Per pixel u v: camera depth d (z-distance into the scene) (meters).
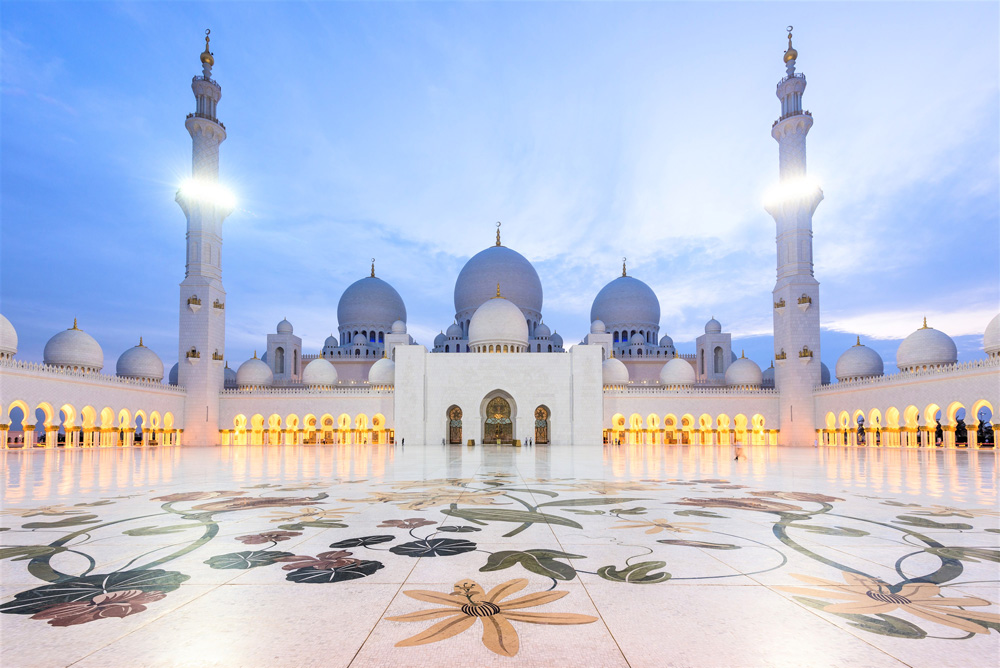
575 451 47.56
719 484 18.75
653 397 69.06
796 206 66.62
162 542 9.30
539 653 4.80
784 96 67.62
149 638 5.14
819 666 4.50
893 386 53.53
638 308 96.56
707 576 7.15
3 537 9.72
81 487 18.14
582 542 9.20
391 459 35.28
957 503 13.90
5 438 44.06
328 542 9.27
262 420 70.00
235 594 6.47
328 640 5.09
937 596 6.32
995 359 42.97
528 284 90.19
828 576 7.16
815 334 65.62
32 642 5.03
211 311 67.38
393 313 98.44
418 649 4.89
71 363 60.88
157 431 67.12
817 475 22.64
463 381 68.31
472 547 8.85
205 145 67.62
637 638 5.12
